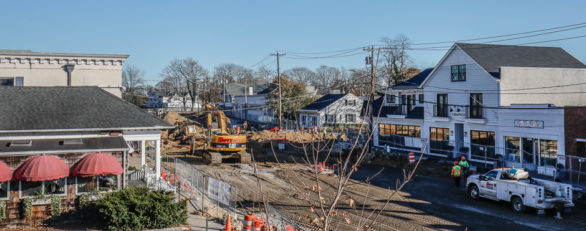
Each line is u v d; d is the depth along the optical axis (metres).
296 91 82.81
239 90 113.19
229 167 37.47
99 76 34.91
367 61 41.00
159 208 18.72
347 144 45.69
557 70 36.34
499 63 36.19
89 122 22.45
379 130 47.88
